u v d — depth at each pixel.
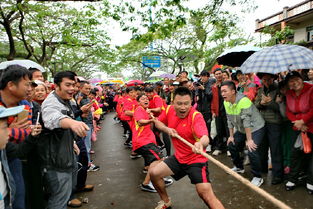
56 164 2.46
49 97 2.49
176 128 2.86
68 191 2.57
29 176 2.59
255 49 4.68
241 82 5.00
